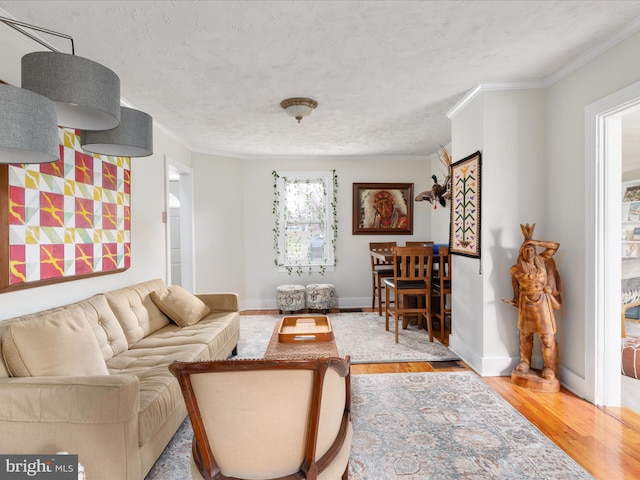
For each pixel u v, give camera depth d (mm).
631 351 3086
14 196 1955
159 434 1865
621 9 1997
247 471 1253
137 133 1896
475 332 3219
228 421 1210
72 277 2439
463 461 1935
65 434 1513
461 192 3459
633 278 4582
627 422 2309
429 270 4059
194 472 1308
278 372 1176
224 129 4242
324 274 5965
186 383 1174
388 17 2041
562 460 1934
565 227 2797
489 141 3020
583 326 2637
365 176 5961
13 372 1648
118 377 1594
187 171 4980
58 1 1856
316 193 5941
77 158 2508
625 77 2236
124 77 2801
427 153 5738
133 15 1987
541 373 2881
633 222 4992
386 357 3562
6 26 2021
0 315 1926
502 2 1919
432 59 2568
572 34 2256
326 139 4770
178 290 3473
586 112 2529
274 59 2529
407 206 5980
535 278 2709
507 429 2242
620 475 1812
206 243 5332
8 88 1119
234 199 5680
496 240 3033
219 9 1942
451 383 2938
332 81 2926
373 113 3742
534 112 3008
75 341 1859
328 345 2545
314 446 1232
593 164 2480
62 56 1353
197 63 2574
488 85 2990
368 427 2281
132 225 3426
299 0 1871
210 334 2900
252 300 5867
